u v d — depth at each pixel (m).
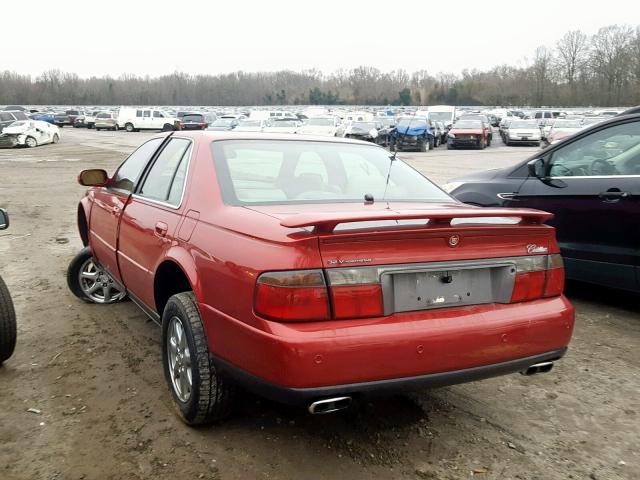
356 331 2.56
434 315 2.74
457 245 2.80
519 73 103.50
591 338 4.66
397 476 2.81
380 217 2.56
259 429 3.22
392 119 42.38
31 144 31.20
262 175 3.48
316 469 2.86
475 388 3.78
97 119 54.72
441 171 19.28
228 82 144.00
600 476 2.85
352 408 3.47
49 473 2.81
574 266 5.39
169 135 4.23
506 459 2.97
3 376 3.86
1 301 3.85
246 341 2.65
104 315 5.07
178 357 3.27
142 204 3.99
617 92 89.00
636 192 4.86
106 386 3.71
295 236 2.59
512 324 2.84
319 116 34.56
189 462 2.90
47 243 8.19
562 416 3.42
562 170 5.55
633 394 3.71
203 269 2.97
